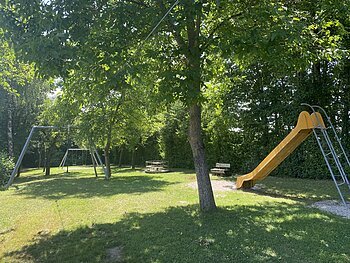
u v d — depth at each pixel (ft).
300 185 33.65
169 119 64.34
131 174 54.39
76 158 102.12
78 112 43.27
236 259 11.43
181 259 11.58
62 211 21.08
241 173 49.52
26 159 96.58
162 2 14.82
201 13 13.66
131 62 14.03
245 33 15.28
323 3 19.01
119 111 47.14
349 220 17.07
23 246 13.87
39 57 12.45
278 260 11.21
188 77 14.58
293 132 25.52
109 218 18.66
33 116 63.67
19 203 24.80
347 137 36.76
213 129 49.34
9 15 13.30
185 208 20.75
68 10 13.44
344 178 22.86
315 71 39.65
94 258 12.10
